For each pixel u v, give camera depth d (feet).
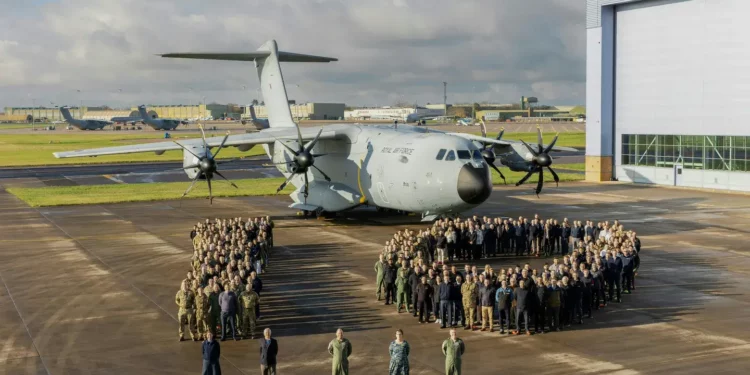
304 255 99.40
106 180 221.05
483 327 64.44
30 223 131.64
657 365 54.08
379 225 125.90
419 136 115.34
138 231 121.80
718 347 58.34
